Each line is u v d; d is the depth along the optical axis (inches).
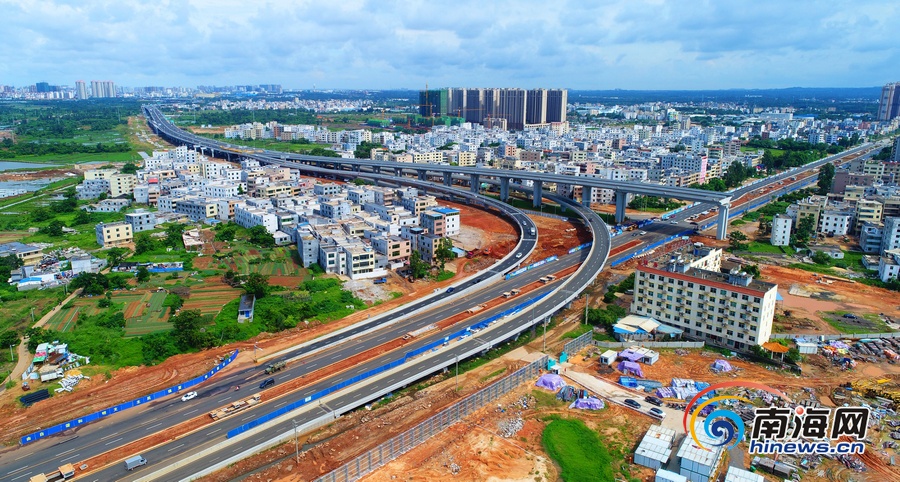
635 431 7273.6
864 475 6392.7
